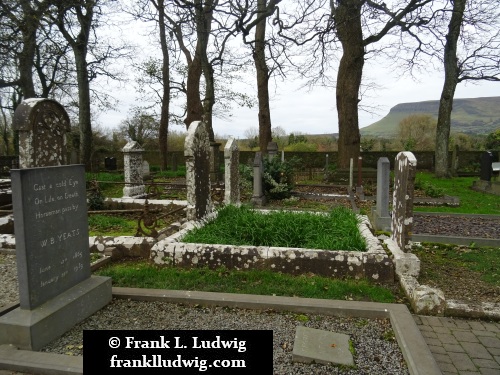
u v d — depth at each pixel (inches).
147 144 1179.9
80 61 733.3
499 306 152.7
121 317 145.4
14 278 181.8
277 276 186.5
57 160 282.5
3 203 393.4
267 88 779.4
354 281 184.4
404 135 1268.5
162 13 558.6
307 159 991.6
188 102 822.5
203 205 267.3
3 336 121.0
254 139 1268.5
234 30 450.0
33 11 503.8
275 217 241.3
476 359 122.2
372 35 649.0
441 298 153.6
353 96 641.0
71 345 125.1
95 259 209.9
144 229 297.7
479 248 258.1
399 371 111.0
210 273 191.6
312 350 119.2
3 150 1202.6
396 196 211.3
